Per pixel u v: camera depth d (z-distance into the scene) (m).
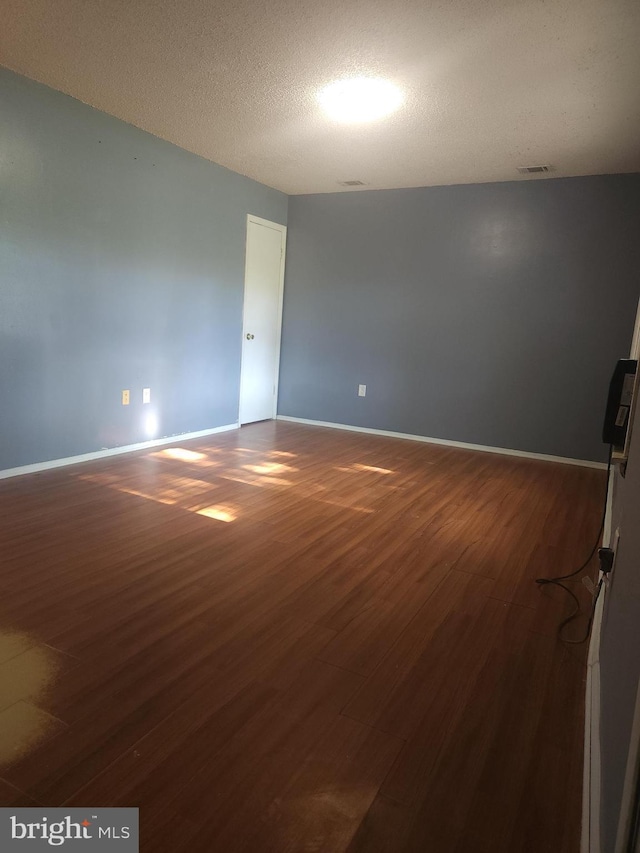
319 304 5.92
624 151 3.96
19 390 3.52
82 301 3.83
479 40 2.58
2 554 2.50
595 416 4.82
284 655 1.89
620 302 4.64
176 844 1.19
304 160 4.61
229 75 3.12
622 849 0.78
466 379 5.30
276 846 1.20
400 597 2.34
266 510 3.29
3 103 3.18
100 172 3.81
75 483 3.55
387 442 5.41
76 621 2.01
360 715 1.63
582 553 2.88
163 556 2.58
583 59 2.69
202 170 4.68
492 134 3.77
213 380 5.21
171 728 1.53
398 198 5.40
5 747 1.43
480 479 4.26
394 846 1.22
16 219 3.34
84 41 2.84
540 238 4.86
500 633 2.11
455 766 1.46
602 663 1.65
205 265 4.88
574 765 1.48
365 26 2.52
